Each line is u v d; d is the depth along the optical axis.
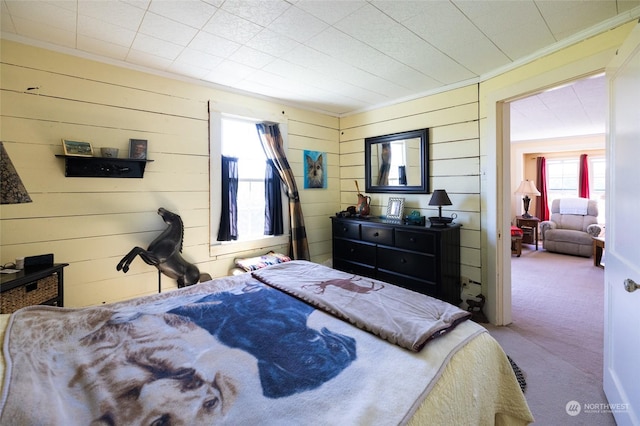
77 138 2.26
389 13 1.82
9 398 0.71
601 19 1.90
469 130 2.93
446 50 2.31
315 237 3.96
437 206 3.13
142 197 2.57
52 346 1.11
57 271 1.92
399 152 3.53
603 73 2.04
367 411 0.80
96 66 2.34
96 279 2.36
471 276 2.97
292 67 2.60
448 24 1.95
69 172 2.22
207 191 2.96
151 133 2.61
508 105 2.78
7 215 2.02
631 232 1.40
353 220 3.52
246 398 0.85
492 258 2.78
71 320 1.32
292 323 1.31
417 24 1.95
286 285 1.75
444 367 1.00
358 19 1.88
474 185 2.91
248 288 1.79
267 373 0.96
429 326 1.17
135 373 0.96
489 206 2.79
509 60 2.49
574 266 4.79
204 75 2.75
